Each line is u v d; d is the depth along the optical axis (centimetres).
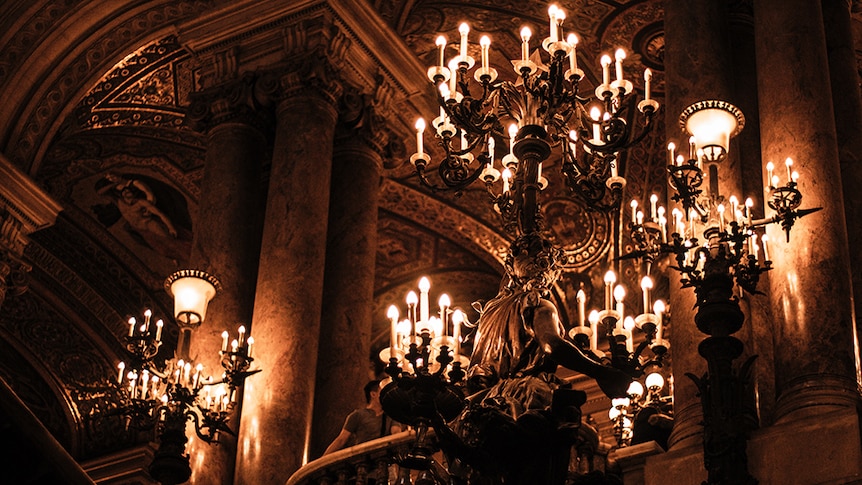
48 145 1359
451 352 636
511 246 749
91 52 1359
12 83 1312
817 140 895
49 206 1343
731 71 1016
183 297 1028
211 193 1230
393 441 851
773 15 962
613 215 1557
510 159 820
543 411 660
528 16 1418
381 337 1733
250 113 1265
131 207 1703
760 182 969
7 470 253
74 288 1759
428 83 1366
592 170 787
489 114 780
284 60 1257
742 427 655
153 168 1659
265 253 1160
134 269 1762
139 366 956
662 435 920
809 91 919
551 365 698
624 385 680
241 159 1245
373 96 1305
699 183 736
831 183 877
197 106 1283
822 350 805
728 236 697
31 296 1745
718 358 662
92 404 1772
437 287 1728
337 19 1263
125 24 1362
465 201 1653
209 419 974
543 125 764
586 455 773
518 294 728
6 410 250
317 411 1175
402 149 1351
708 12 1029
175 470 869
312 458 1149
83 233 1739
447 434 644
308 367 1102
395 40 1313
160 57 1423
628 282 1538
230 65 1288
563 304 1588
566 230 1598
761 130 927
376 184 1304
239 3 1292
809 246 845
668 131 989
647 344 756
